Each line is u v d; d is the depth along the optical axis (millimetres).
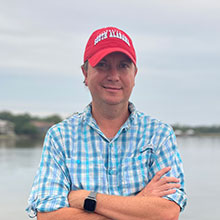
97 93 3486
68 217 3338
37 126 119250
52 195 3439
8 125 122625
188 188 16781
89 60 3480
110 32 3496
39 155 36406
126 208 3283
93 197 3342
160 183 3420
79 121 3658
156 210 3279
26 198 14461
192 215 11547
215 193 15469
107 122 3631
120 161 3525
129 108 3709
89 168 3508
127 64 3480
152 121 3670
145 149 3568
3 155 36188
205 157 34906
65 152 3568
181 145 64500
